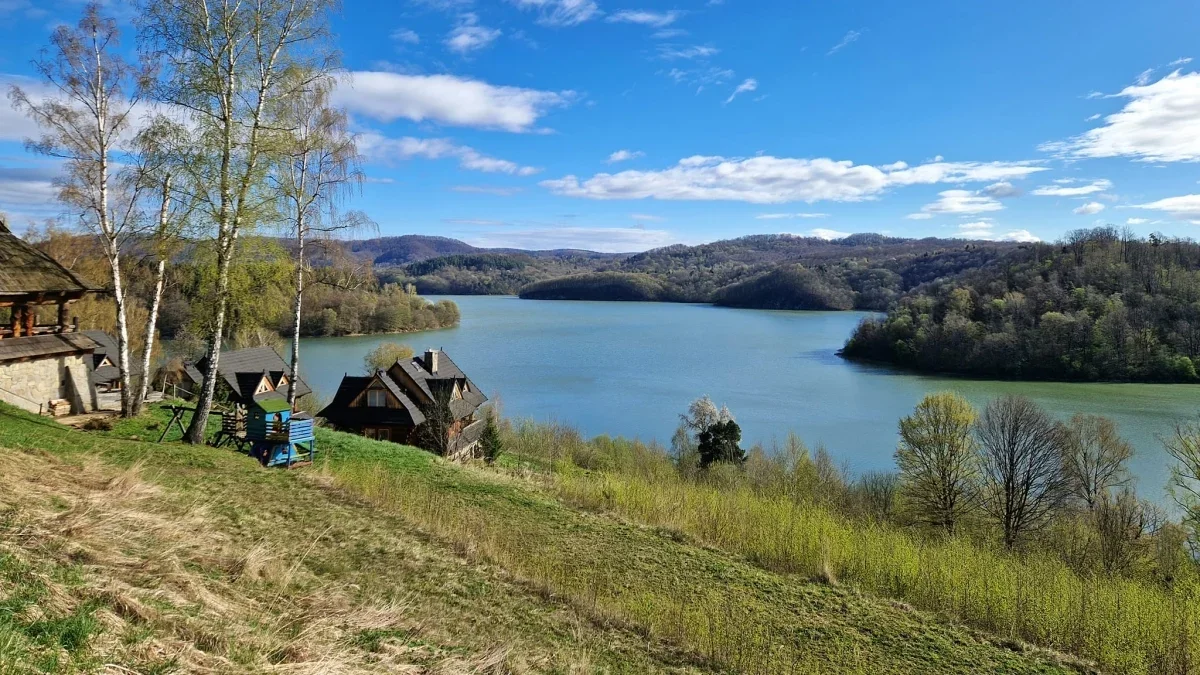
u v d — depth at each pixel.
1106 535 30.66
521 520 15.72
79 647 4.47
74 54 20.06
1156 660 11.20
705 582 13.00
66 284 21.58
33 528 6.55
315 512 11.99
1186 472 33.31
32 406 20.70
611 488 20.41
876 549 15.57
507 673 7.22
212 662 5.04
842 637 10.95
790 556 15.16
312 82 18.41
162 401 28.44
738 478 37.50
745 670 9.13
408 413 34.81
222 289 17.56
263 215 17.44
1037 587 13.66
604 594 11.52
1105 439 35.69
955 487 36.34
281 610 7.02
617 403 67.69
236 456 16.42
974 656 10.68
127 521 7.92
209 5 16.23
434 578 10.11
